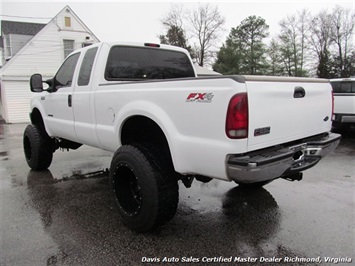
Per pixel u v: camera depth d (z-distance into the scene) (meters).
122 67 3.71
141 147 2.83
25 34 23.70
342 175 4.98
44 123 4.80
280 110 2.56
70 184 4.57
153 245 2.75
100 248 2.71
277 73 50.19
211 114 2.31
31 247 2.73
